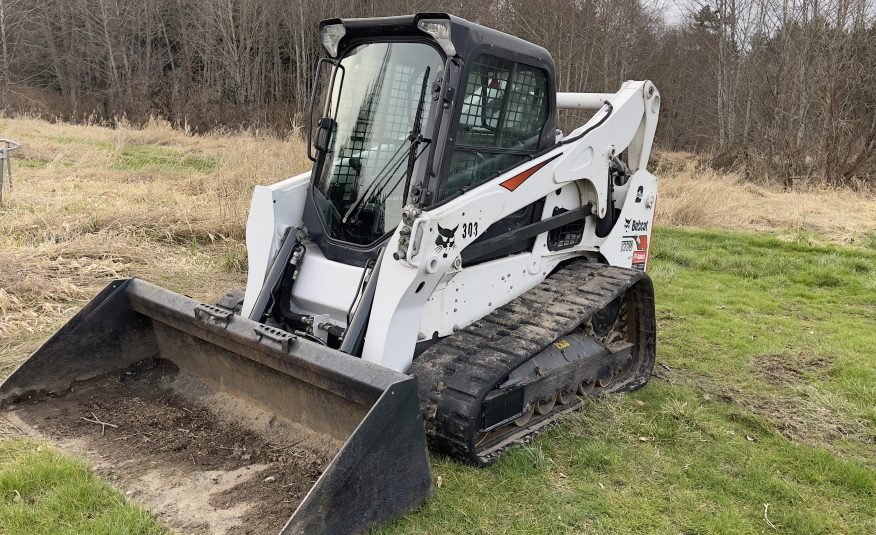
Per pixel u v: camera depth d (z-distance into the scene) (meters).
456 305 4.11
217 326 3.78
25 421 3.83
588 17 23.52
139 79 32.16
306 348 3.40
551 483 3.73
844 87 19.14
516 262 4.52
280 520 3.04
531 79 4.34
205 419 3.92
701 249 10.70
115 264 7.36
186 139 19.02
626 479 3.86
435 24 3.80
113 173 12.06
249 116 25.83
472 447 3.61
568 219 4.82
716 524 3.48
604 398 4.75
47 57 37.50
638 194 5.56
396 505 3.16
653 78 30.22
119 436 3.73
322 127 4.34
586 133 4.81
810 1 19.75
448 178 3.89
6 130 17.61
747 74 23.69
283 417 3.78
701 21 26.95
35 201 9.13
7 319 5.61
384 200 4.03
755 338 6.61
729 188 15.40
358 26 4.16
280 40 32.34
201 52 33.75
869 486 3.96
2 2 33.47
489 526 3.30
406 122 4.02
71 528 3.00
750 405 5.06
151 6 34.81
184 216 8.88
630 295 5.27
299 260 4.20
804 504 3.76
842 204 15.06
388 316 3.64
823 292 8.68
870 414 4.91
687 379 5.52
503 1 23.75
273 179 10.23
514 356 3.81
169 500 3.19
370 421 2.94
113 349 4.30
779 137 19.19
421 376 3.72
